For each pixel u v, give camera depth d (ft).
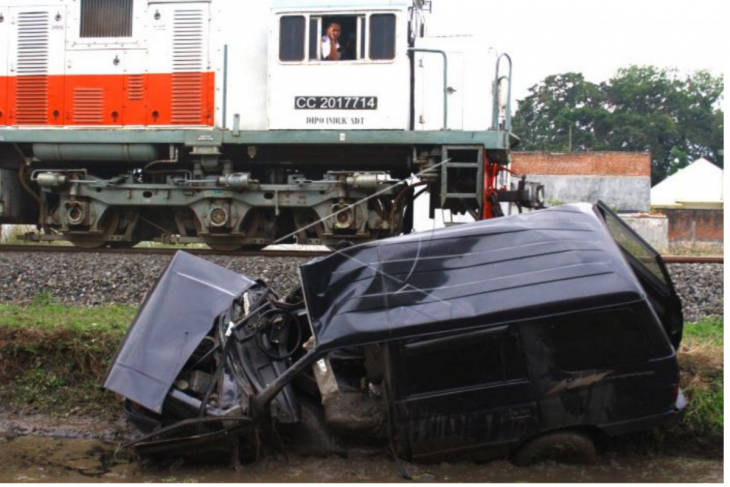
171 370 16.43
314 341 16.46
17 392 21.16
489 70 36.65
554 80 172.76
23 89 38.22
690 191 120.88
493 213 34.83
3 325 22.34
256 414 16.17
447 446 15.93
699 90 165.37
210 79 37.01
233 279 18.63
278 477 16.25
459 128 36.55
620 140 157.38
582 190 115.03
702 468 16.98
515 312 15.33
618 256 16.14
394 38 35.60
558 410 15.53
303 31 36.01
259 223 38.19
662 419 15.55
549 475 16.10
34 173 37.83
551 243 16.40
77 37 37.86
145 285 27.84
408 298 15.84
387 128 35.65
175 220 38.52
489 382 15.61
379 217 36.04
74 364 21.56
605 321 15.40
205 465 17.06
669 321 17.88
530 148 163.22
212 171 37.52
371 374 16.71
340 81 35.88
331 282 16.49
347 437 17.10
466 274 16.11
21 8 38.34
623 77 170.30
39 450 18.57
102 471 17.02
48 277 28.43
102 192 37.04
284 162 38.86
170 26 37.29
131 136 36.94
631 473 16.49
